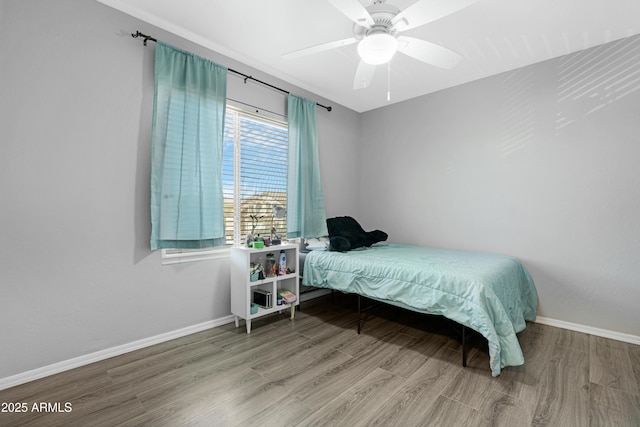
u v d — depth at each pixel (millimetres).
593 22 2191
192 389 1718
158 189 2242
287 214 3236
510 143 2986
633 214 2377
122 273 2145
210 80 2508
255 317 2703
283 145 3283
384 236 3514
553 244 2748
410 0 1955
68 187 1919
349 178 4191
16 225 1750
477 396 1657
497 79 3062
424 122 3662
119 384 1763
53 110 1857
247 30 2363
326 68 2992
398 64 2861
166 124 2273
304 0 1994
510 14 2098
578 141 2609
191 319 2523
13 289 1744
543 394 1675
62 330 1904
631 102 2375
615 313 2455
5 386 1710
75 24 1934
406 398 1640
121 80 2119
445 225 3479
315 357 2113
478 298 1865
